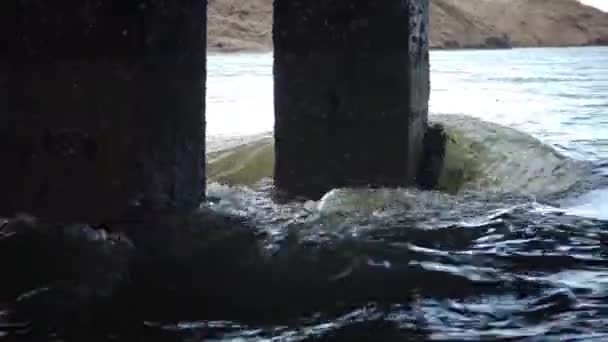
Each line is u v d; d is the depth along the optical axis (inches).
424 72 862.5
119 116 618.5
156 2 622.8
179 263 585.6
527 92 2331.4
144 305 514.3
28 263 564.7
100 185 618.5
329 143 812.0
